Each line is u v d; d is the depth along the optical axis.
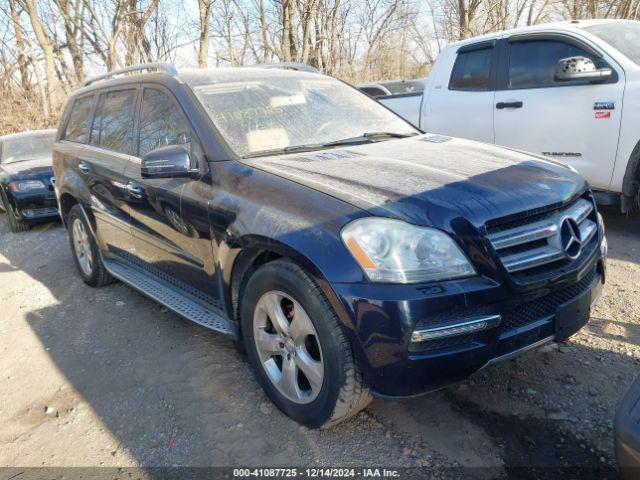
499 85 5.82
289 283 2.57
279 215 2.66
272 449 2.69
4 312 4.87
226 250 2.93
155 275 4.06
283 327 2.71
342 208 2.50
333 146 3.48
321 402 2.58
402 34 21.25
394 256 2.34
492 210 2.47
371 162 3.01
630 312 3.74
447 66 6.44
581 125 5.14
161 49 17.08
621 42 5.23
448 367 2.34
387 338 2.30
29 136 9.78
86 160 4.70
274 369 2.88
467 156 3.15
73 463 2.75
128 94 4.32
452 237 2.38
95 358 3.78
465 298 2.32
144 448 2.81
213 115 3.44
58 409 3.23
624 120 4.83
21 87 18.66
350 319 2.35
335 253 2.39
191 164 3.31
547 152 5.46
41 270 6.04
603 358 3.21
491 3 17.64
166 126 3.70
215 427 2.90
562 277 2.56
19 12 18.08
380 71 20.97
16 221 8.17
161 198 3.54
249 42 17.20
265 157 3.22
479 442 2.62
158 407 3.13
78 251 5.26
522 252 2.53
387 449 2.62
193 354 3.68
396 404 2.95
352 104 4.08
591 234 2.95
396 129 3.98
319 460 2.59
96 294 5.02
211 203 3.09
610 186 5.05
